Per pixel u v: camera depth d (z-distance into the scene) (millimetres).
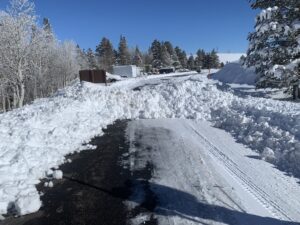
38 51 36469
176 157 9039
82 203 6289
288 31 21625
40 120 11852
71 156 9367
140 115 15797
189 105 16516
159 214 5816
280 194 6637
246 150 9680
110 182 7328
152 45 111562
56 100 20266
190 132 12141
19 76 33219
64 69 65250
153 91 18641
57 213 5910
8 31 32625
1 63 33094
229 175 7660
